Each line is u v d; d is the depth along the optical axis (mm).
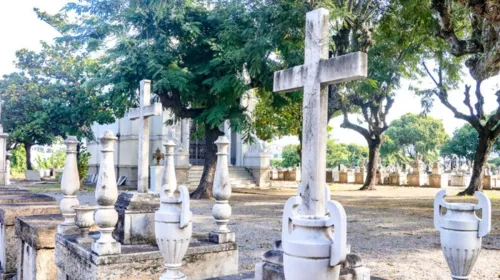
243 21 16812
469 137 46219
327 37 3848
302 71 3955
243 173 29156
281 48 16047
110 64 19922
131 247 4922
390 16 17484
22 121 29688
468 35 16906
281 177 37469
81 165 22859
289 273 2676
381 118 27062
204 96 17984
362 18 15992
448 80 22062
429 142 51000
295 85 4039
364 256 7676
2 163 13180
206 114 17797
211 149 19219
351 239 9500
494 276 6234
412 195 23828
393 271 6516
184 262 4883
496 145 31000
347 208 16328
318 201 3695
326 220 2670
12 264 6930
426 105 23281
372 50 18547
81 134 25031
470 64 12383
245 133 19484
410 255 7758
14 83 29484
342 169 42906
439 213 4129
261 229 10742
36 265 5609
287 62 15953
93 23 17984
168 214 3896
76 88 25766
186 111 18625
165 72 16297
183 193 3930
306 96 3875
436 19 13648
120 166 27625
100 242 4383
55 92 26344
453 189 30750
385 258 7496
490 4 9086
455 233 3895
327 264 2607
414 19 15758
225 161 5391
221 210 5273
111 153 4434
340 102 19859
